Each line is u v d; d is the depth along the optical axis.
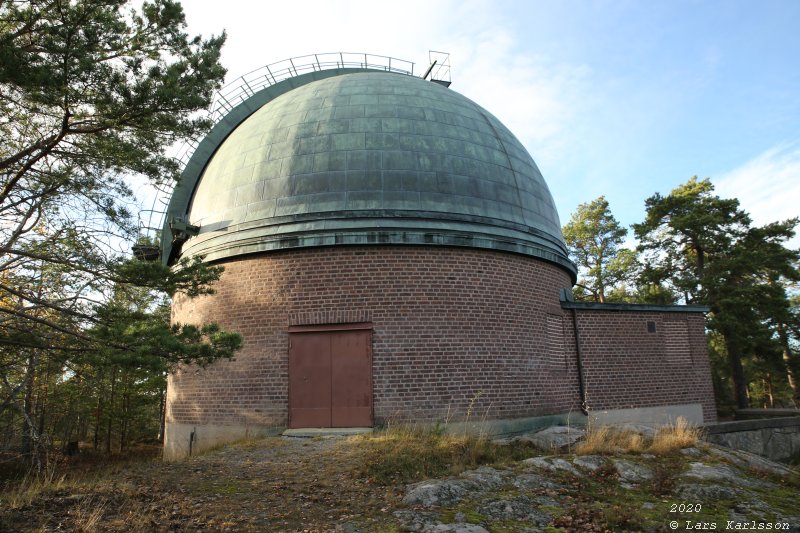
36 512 7.10
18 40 10.09
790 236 29.81
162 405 32.47
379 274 14.45
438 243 14.73
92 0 9.53
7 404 14.21
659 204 31.97
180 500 8.02
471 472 9.38
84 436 30.38
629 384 17.61
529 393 15.21
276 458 10.83
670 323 18.77
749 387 49.62
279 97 19.70
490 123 18.78
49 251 12.33
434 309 14.48
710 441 15.72
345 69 23.59
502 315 15.24
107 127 10.55
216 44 11.39
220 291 15.33
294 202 15.25
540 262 16.72
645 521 7.34
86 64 9.12
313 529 6.87
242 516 7.34
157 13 10.52
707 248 30.80
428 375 14.06
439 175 15.84
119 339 10.13
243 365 14.57
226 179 16.66
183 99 10.14
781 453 16.56
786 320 28.67
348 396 13.87
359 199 15.10
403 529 6.84
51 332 11.78
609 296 42.09
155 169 11.52
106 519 7.05
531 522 7.23
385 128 16.34
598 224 43.41
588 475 9.56
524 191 17.44
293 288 14.59
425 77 24.80
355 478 9.27
